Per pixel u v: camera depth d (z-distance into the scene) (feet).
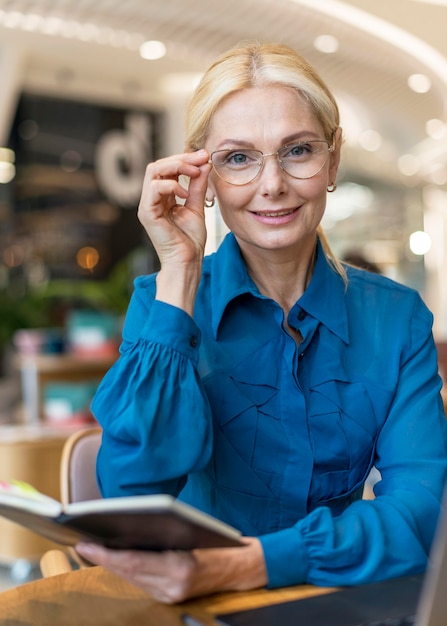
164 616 3.26
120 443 3.73
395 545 3.61
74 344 14.25
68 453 5.45
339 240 39.19
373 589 3.43
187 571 3.29
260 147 4.02
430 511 3.80
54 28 19.95
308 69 4.11
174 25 19.70
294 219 4.10
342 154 4.66
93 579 3.76
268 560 3.49
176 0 18.10
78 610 3.36
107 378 3.86
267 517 4.17
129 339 4.28
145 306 4.32
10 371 18.97
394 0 19.99
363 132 35.65
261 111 4.00
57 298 21.84
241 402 4.17
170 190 3.99
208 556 3.37
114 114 32.19
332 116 4.17
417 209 42.24
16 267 32.40
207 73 4.18
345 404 4.20
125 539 3.16
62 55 26.45
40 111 31.71
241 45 4.25
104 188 30.94
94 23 19.31
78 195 33.35
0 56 24.85
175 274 3.99
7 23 19.70
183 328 3.89
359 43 21.34
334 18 19.58
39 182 32.60
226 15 19.11
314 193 4.08
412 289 4.59
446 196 42.86
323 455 4.14
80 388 12.54
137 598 3.49
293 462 4.14
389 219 41.19
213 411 4.19
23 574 11.85
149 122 31.86
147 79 29.30
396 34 20.89
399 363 4.31
